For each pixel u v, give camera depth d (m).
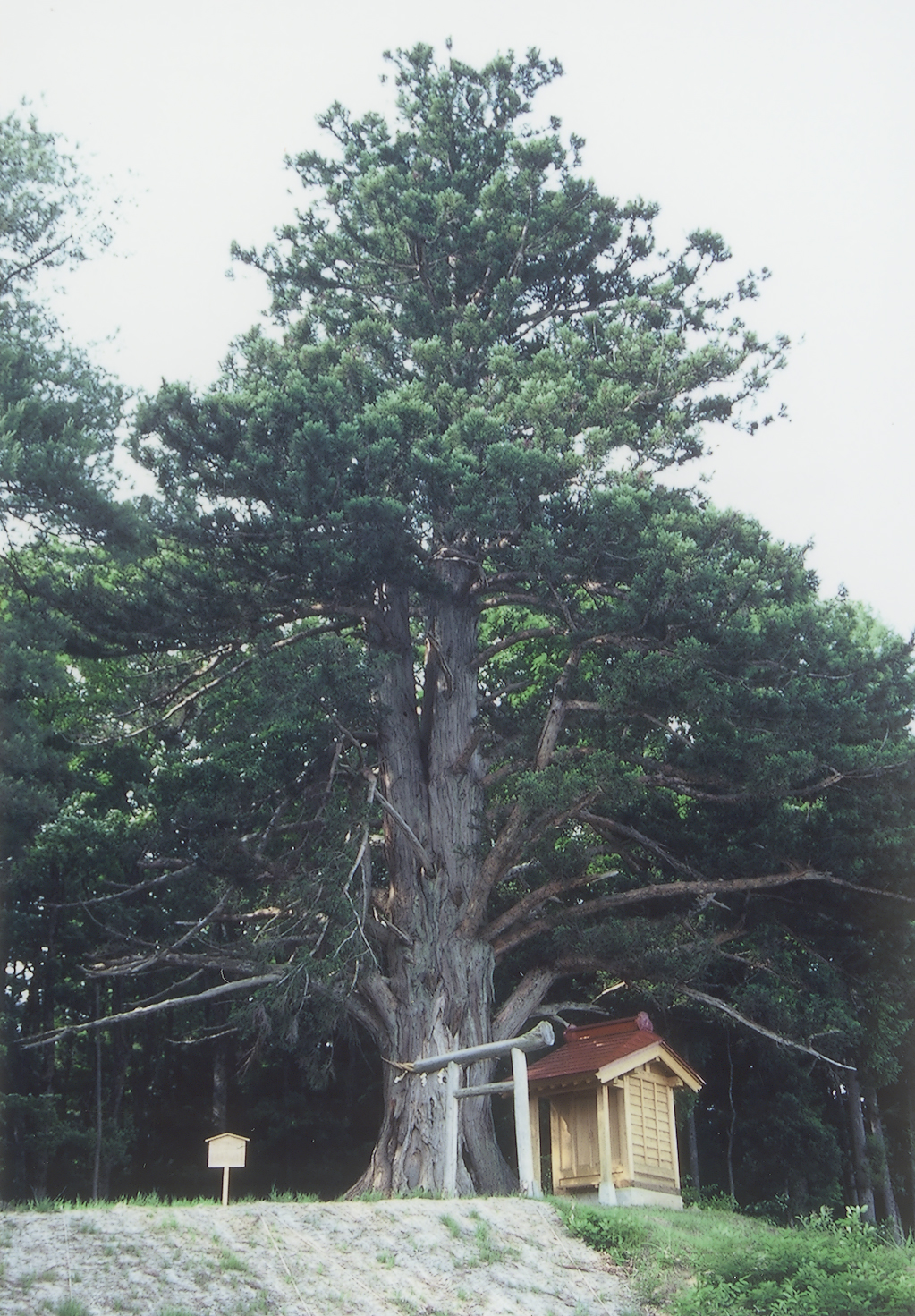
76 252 23.66
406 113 31.92
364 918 23.08
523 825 23.88
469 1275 14.27
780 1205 27.05
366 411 22.56
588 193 29.64
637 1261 15.64
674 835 27.03
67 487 20.16
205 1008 39.66
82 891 34.75
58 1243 12.78
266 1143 36.47
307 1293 12.82
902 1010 28.52
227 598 24.08
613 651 28.16
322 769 26.64
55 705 32.00
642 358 26.83
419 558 24.31
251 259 31.25
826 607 25.28
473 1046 23.48
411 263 29.39
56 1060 40.34
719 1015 28.70
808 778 25.02
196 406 22.88
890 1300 13.89
